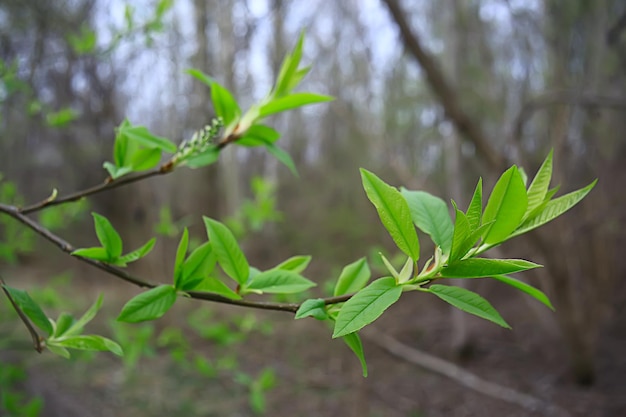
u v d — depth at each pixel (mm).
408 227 647
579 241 5418
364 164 9602
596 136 5102
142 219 6879
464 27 5781
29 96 2229
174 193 7102
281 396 4910
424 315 7613
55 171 5668
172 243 6078
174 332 2252
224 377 4859
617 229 5277
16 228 2100
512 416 4715
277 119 11727
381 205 650
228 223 2307
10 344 2799
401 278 665
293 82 1142
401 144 7141
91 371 4875
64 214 2203
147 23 1940
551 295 5098
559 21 4648
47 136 4902
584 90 4516
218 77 4742
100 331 4531
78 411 3975
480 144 4137
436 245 701
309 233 10570
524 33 4914
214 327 2342
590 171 5527
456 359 6027
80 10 2859
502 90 5707
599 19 4535
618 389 5066
